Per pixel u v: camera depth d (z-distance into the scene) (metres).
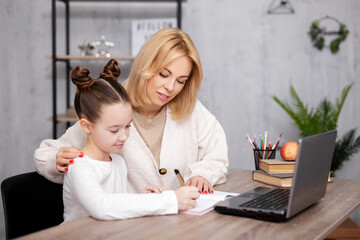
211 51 3.18
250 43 3.16
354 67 3.10
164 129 1.48
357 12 3.07
